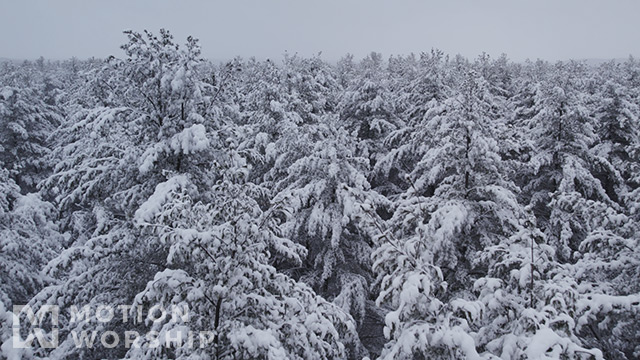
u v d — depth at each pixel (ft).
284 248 19.31
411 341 14.46
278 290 18.04
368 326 36.24
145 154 27.99
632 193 25.31
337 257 35.19
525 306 17.03
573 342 14.34
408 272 15.96
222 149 30.71
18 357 14.02
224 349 16.21
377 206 34.76
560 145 47.65
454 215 26.43
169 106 30.86
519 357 14.01
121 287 25.45
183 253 16.07
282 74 68.80
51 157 64.39
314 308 19.13
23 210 32.12
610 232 22.62
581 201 24.38
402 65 120.57
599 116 60.59
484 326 17.57
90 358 23.68
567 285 16.57
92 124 29.30
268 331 15.99
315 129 42.57
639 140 57.57
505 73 115.34
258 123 57.67
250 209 17.42
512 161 33.71
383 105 60.90
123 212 32.12
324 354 17.87
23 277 28.76
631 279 21.34
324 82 85.46
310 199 34.40
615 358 19.08
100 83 32.19
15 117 71.97
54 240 35.58
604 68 129.80
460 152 31.14
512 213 28.63
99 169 29.89
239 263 16.67
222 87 34.24
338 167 32.71
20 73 121.70
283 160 42.78
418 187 34.17
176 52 30.40
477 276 29.48
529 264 17.33
